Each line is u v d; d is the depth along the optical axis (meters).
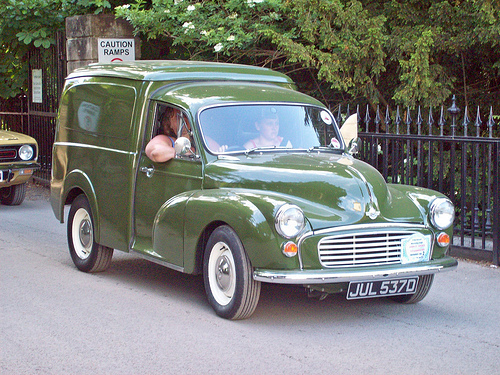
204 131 6.11
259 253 5.18
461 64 10.55
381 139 9.73
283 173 5.64
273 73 7.43
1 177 11.62
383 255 5.43
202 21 11.38
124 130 6.77
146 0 13.18
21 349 4.91
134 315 5.75
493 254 7.87
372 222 5.41
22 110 15.71
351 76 10.60
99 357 4.75
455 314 5.96
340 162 5.91
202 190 5.85
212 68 7.06
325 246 5.23
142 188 6.50
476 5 9.23
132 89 6.77
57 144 7.84
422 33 9.63
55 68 14.20
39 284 6.80
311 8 10.13
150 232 6.39
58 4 14.12
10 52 15.30
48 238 9.27
